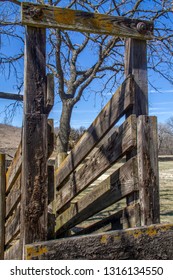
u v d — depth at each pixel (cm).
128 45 251
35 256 176
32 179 224
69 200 335
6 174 348
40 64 229
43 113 229
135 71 244
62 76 734
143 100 242
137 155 235
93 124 283
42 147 227
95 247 183
